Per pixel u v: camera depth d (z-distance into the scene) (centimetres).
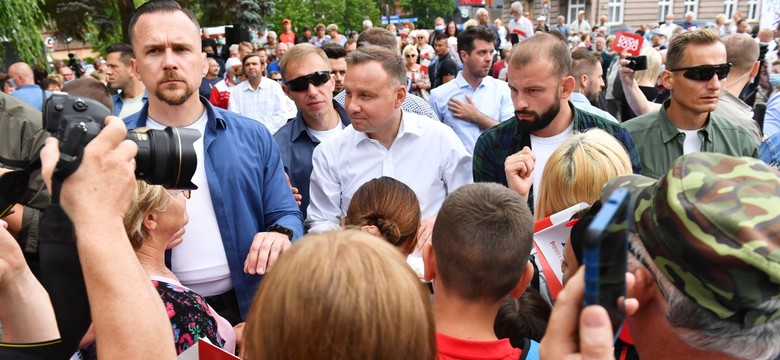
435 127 288
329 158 294
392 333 85
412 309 88
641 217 101
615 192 77
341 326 83
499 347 136
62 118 107
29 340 138
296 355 85
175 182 136
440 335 138
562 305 86
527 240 144
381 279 87
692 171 94
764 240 84
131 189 104
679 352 98
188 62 225
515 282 143
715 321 91
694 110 277
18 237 233
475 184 158
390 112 272
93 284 95
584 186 192
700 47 268
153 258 182
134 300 95
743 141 287
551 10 3148
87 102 113
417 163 285
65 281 100
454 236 141
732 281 86
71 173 97
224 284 233
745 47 367
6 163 230
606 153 196
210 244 228
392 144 286
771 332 90
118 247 97
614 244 83
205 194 228
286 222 239
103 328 93
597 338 74
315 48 345
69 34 1392
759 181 91
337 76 504
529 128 264
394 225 199
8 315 137
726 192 90
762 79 580
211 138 232
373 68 264
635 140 297
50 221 96
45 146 100
